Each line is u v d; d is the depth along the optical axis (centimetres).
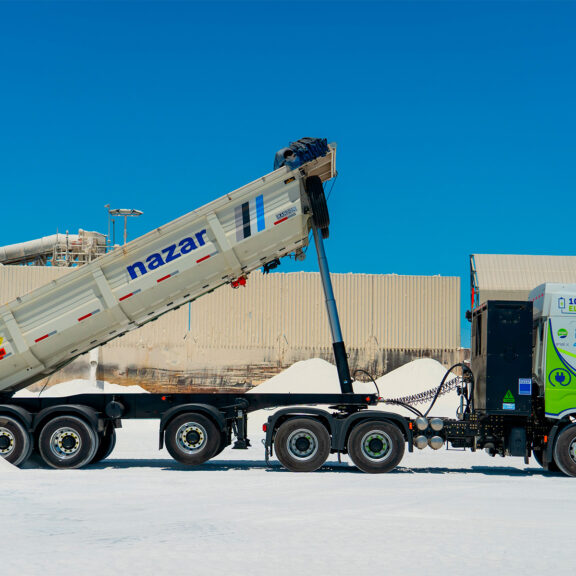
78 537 751
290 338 4534
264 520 857
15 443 1480
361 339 4525
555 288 1437
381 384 4059
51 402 1551
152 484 1219
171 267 1536
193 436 1483
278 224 1518
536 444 1451
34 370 1598
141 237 1529
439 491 1147
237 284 1599
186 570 612
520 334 1424
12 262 5050
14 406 1509
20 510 930
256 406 1539
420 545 720
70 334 1565
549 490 1195
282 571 612
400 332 4547
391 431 1424
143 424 2964
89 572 603
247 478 1312
